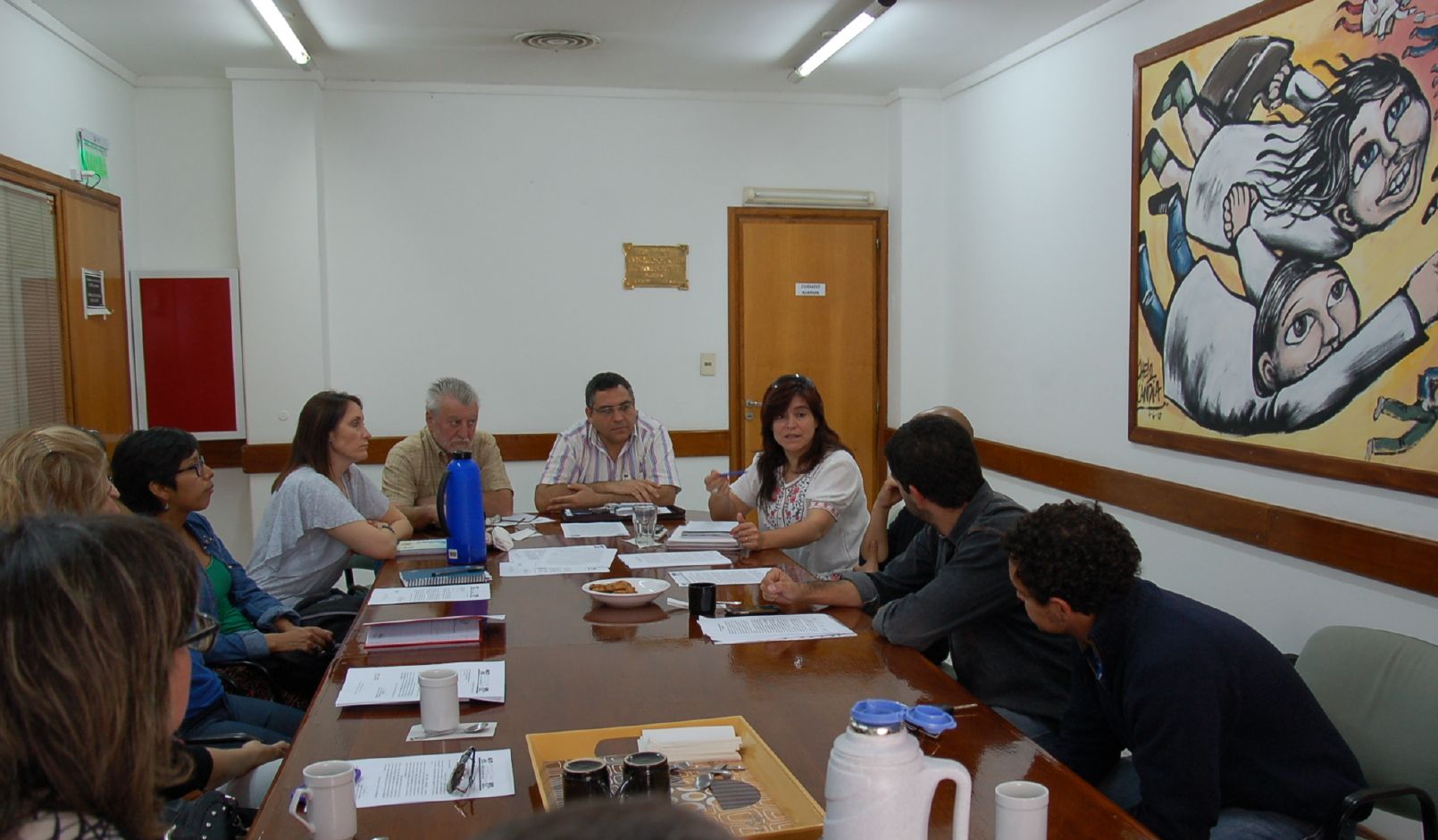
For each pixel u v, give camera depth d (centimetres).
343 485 312
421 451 376
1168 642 156
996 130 493
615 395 361
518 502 538
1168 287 369
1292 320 309
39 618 80
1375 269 280
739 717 156
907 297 554
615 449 378
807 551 311
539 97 528
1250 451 328
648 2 396
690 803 129
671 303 547
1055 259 447
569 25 425
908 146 547
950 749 150
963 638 216
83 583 83
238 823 140
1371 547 282
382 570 271
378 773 140
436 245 522
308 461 298
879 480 577
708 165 546
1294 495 314
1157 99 371
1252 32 323
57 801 82
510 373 533
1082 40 421
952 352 547
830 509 290
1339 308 293
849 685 176
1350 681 208
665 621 216
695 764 142
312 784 120
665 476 376
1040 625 173
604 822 40
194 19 409
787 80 520
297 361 498
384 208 517
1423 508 270
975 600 198
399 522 322
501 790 135
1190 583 364
